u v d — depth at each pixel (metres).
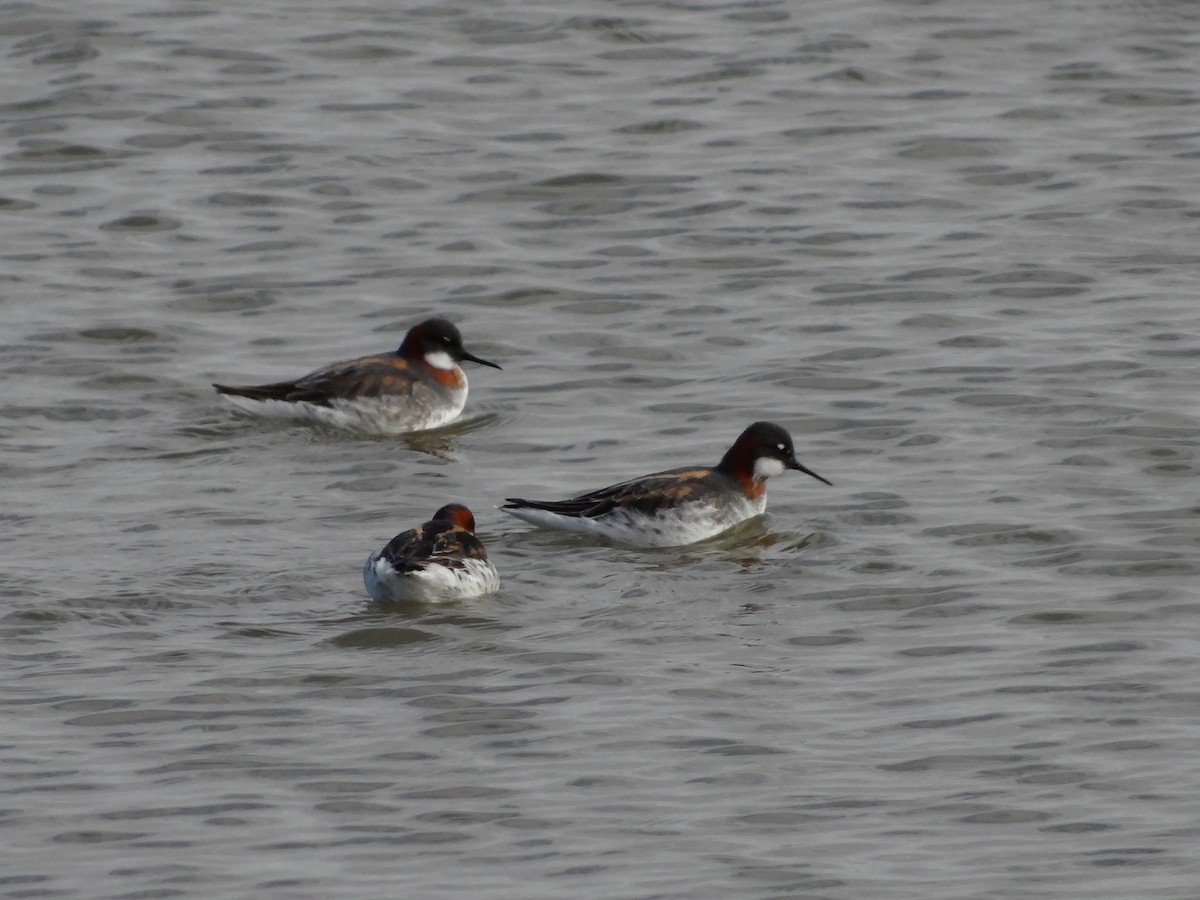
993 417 20.73
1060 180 28.12
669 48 32.78
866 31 33.34
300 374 22.62
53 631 15.80
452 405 21.36
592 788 13.43
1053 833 12.77
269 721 14.38
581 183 28.23
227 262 25.84
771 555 17.69
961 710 14.51
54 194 27.83
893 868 12.34
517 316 24.23
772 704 14.68
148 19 33.59
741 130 29.94
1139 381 21.48
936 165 28.73
